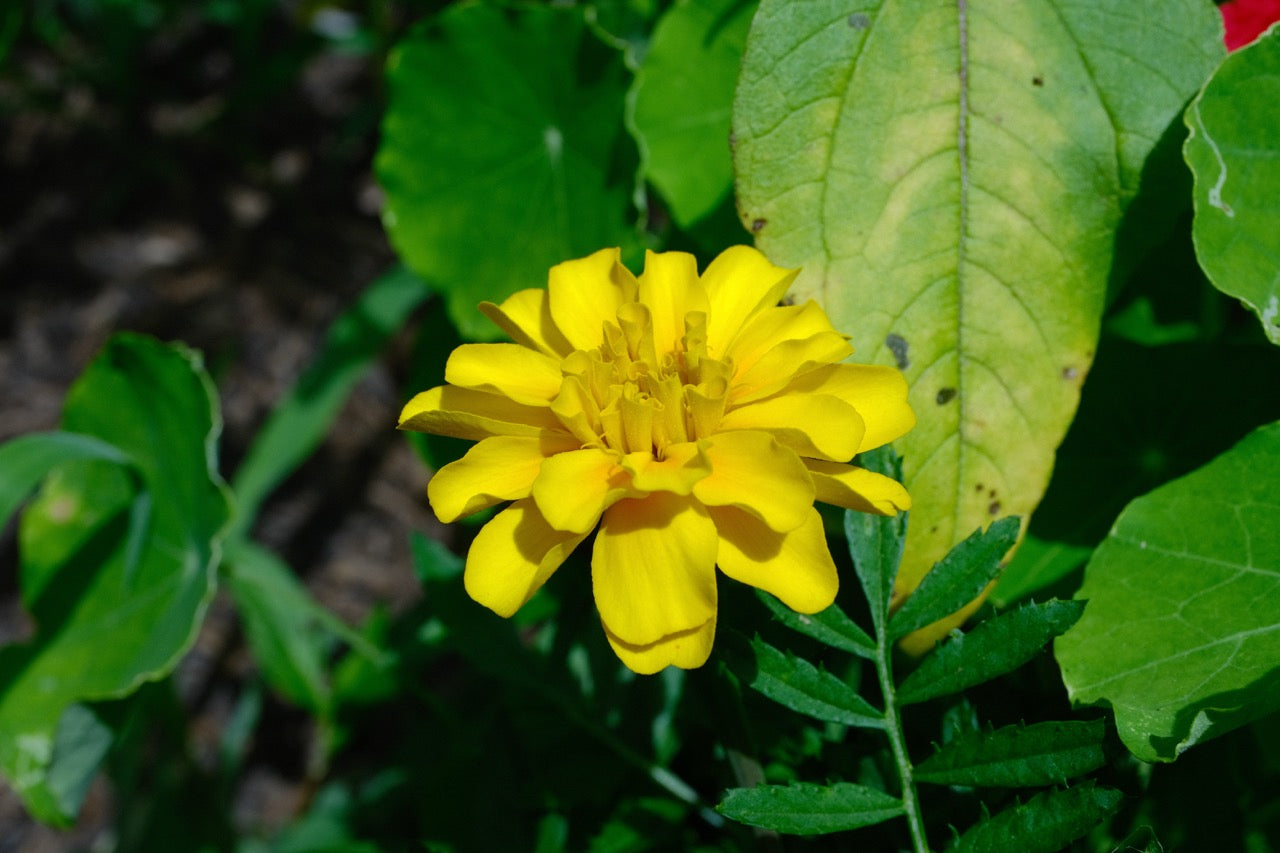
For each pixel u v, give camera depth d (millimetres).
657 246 339
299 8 591
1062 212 284
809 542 255
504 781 316
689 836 304
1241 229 281
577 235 336
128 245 599
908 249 283
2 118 630
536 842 311
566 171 338
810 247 284
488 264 343
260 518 539
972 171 284
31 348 566
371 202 615
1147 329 329
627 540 255
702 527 253
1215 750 288
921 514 282
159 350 328
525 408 267
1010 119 284
